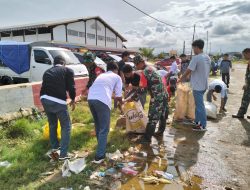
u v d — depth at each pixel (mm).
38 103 7547
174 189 4031
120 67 8039
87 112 8031
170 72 11016
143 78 5758
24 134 5949
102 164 4734
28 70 12320
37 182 4094
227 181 4305
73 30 32688
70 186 3990
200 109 6770
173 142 6031
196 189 4043
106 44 40062
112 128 6711
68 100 9023
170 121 7676
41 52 12102
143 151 5434
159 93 5691
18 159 4824
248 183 4258
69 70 4820
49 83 4684
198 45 6449
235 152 5531
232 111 9359
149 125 5777
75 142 5598
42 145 5398
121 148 5469
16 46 12500
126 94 6316
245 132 6879
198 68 6531
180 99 7562
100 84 4836
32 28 29609
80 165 4594
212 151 5547
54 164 4648
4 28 31953
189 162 4984
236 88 16391
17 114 6758
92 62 7445
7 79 12992
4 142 5609
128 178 4309
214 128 7188
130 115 6180
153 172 4520
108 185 4070
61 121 4742
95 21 36844
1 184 3977
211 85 8914
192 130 6930
